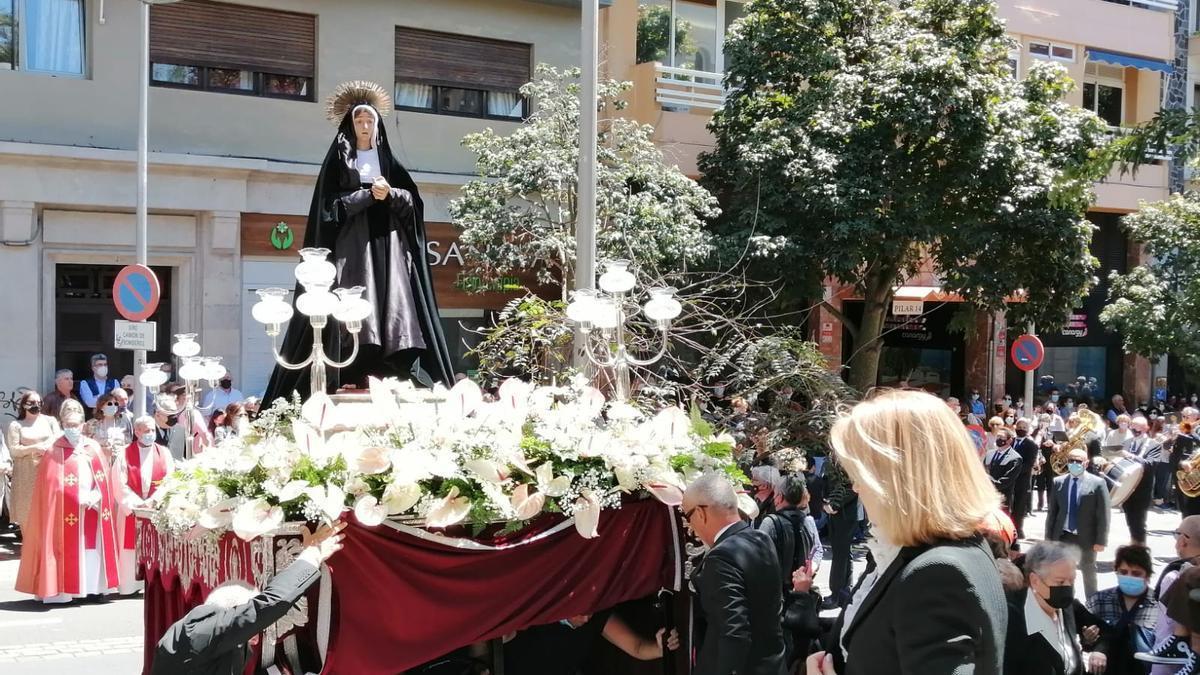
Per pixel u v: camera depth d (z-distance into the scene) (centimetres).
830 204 1570
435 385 535
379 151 581
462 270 1792
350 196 552
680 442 521
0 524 1434
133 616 1041
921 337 2498
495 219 1566
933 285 2302
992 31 1725
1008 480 1509
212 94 1650
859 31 1767
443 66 1841
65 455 1082
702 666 471
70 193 1530
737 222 1669
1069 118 1736
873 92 1644
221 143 1656
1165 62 2638
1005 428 1565
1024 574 522
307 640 428
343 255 558
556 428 478
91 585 1093
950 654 238
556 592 471
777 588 488
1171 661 493
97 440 1252
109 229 1573
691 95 1991
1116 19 2553
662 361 1218
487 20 1866
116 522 1112
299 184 1698
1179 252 2153
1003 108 1659
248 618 380
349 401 501
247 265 1667
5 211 1489
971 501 254
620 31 1975
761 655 476
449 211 1664
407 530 435
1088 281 1720
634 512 505
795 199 1623
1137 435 1939
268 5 1683
